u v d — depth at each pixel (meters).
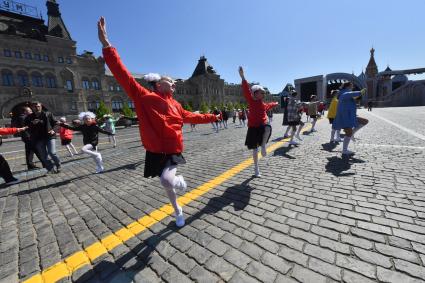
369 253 1.95
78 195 4.00
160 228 2.63
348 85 5.35
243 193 3.43
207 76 64.94
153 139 2.25
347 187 3.34
